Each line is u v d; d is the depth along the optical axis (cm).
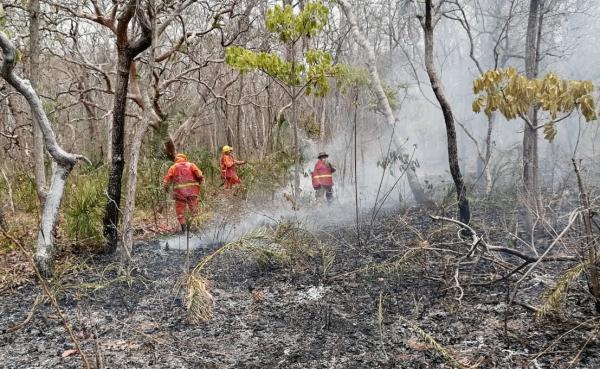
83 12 823
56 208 621
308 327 433
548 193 743
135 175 645
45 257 599
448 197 815
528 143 595
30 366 377
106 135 1565
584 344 348
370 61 976
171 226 910
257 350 394
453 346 375
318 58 882
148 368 368
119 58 681
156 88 1166
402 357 367
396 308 459
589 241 402
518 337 377
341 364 363
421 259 554
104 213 724
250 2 1145
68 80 1798
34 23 741
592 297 405
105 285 527
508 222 666
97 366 362
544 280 477
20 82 573
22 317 482
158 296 526
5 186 1010
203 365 371
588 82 494
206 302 466
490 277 506
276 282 559
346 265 598
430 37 596
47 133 606
